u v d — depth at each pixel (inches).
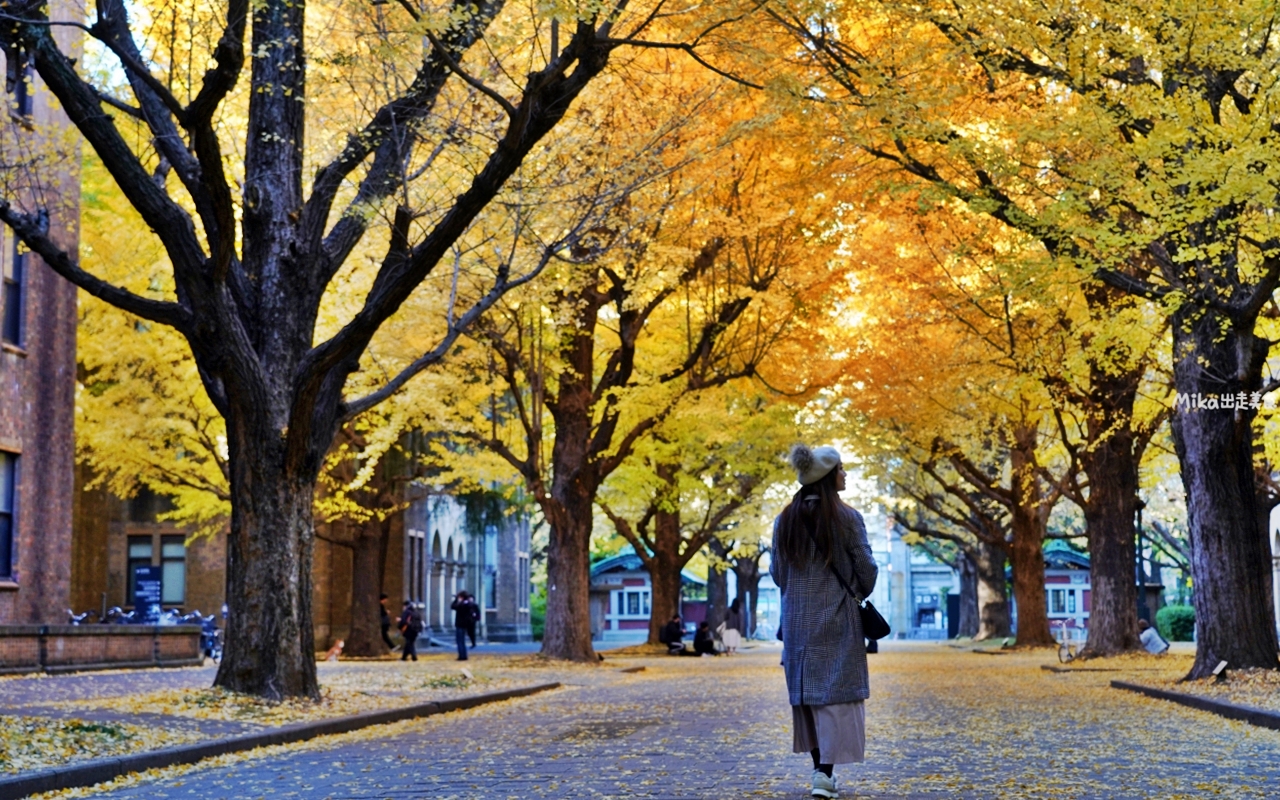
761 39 574.6
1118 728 492.4
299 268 634.2
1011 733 471.8
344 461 1467.8
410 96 598.9
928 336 1118.4
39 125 901.2
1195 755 392.8
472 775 357.7
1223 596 700.7
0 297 980.6
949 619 3280.0
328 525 1708.9
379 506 1502.2
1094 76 554.9
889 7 561.9
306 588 620.7
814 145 632.4
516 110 518.3
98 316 1221.1
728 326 1126.4
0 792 307.9
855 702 280.2
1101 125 542.9
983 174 614.2
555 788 321.1
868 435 1284.4
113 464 1294.3
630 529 1761.8
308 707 582.2
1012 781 322.3
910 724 514.6
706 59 784.9
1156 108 526.6
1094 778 332.5
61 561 1053.8
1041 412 1083.9
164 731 452.4
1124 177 550.0
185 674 885.2
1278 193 512.1
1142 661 1043.3
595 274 1021.2
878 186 623.8
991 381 1022.4
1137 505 1149.7
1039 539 1557.6
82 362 1284.4
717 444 1558.8
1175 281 612.7
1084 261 558.3
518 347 1099.3
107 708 528.7
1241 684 652.1
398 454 1517.0
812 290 1051.9
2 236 979.3
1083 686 778.8
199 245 577.0
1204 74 558.9
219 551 1724.9
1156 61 558.6
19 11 506.9
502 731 521.0
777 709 620.4
